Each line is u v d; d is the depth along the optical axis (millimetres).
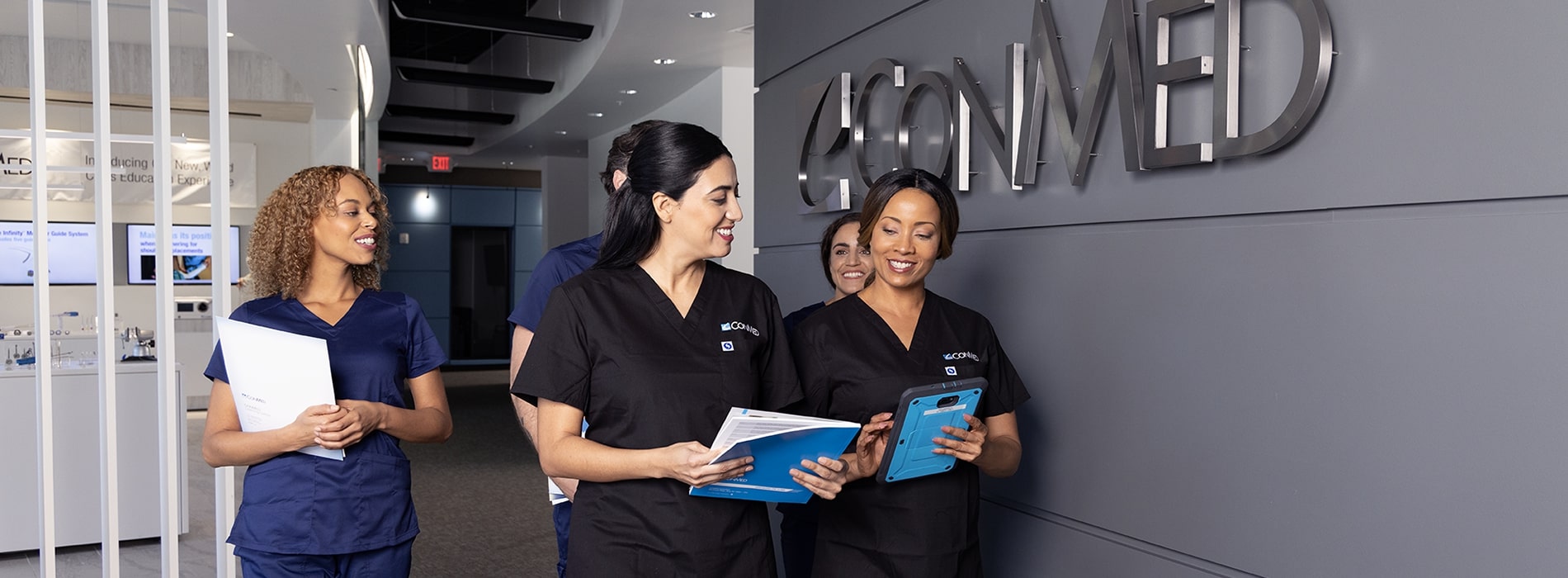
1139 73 2256
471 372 16047
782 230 4078
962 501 2213
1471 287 1700
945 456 2059
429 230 16484
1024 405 2703
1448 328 1731
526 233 17016
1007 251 2750
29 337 8016
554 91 10602
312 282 2488
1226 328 2117
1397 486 1813
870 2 3371
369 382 2439
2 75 9141
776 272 4129
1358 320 1867
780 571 3924
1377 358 1838
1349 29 1856
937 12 3023
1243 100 2041
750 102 8984
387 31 8164
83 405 5129
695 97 9609
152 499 5230
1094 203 2436
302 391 2260
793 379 2061
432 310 16516
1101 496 2451
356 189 2463
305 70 8266
